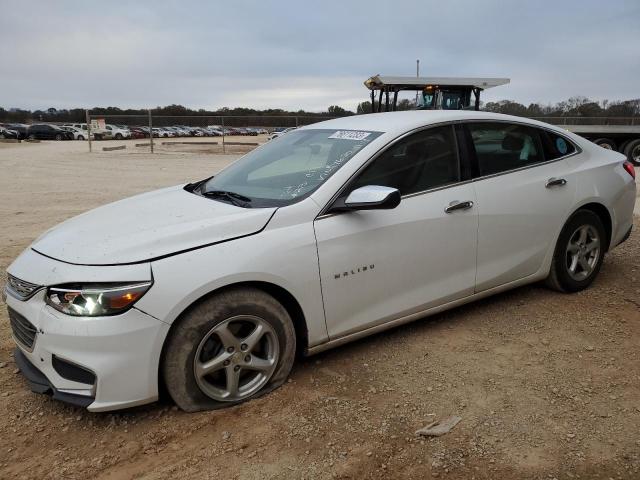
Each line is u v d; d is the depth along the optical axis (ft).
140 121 100.73
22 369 10.03
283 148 13.46
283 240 10.07
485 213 12.55
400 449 8.80
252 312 9.84
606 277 16.40
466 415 9.64
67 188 41.22
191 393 9.55
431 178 12.06
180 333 9.26
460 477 8.16
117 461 8.65
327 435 9.16
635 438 8.96
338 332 11.01
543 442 8.91
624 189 15.40
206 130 182.29
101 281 8.84
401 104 50.29
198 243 9.54
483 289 13.02
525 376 10.92
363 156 11.30
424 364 11.43
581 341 12.35
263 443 8.99
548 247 13.98
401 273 11.52
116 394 8.98
